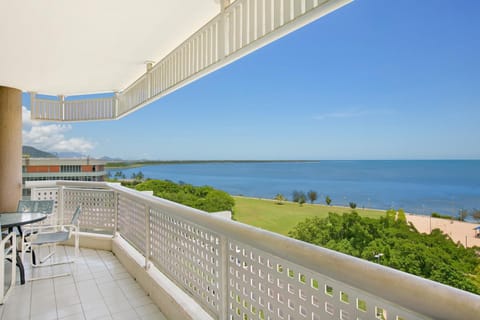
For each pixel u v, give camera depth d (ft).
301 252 3.39
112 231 13.96
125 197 12.32
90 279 10.37
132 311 8.19
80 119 16.78
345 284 2.83
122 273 10.93
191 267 6.81
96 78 13.14
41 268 11.40
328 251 3.16
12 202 13.64
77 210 12.04
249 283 4.69
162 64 10.53
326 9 4.61
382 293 2.46
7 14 7.22
